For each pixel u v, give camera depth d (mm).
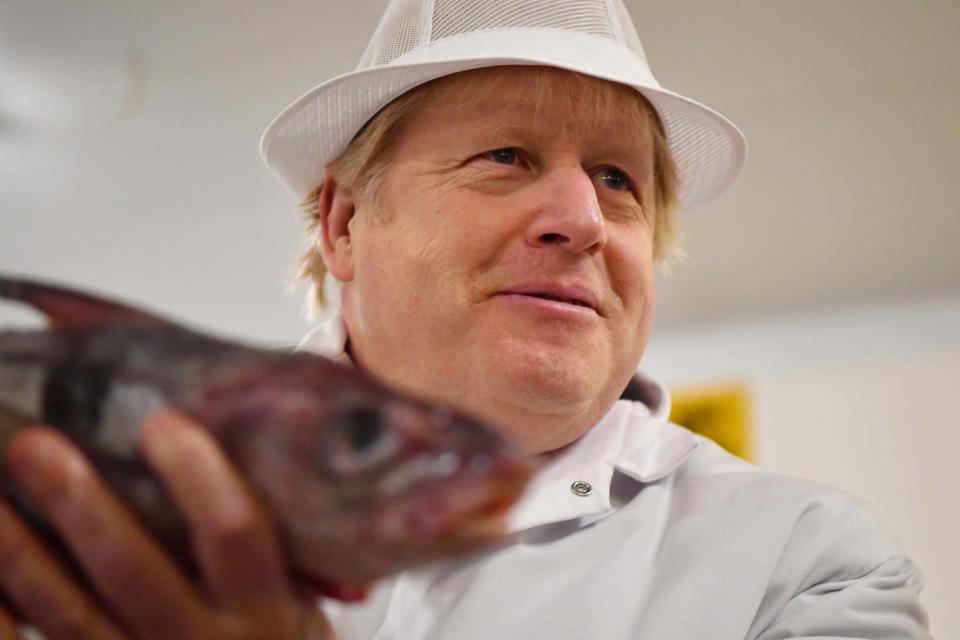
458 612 1135
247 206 3322
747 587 1140
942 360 2965
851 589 1145
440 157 1227
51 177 3236
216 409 524
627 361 1241
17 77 2799
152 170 3199
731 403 3195
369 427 499
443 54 1255
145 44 2715
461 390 1174
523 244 1161
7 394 551
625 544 1212
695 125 1441
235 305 3721
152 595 538
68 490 525
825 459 3012
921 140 2898
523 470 492
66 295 583
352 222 1336
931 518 2814
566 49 1246
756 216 3115
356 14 2578
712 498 1273
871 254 3090
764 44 2650
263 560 520
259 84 2838
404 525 490
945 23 2576
